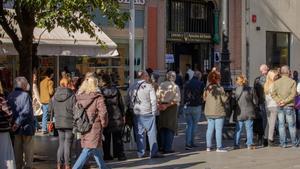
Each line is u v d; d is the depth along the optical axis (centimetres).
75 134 1146
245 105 1493
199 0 2689
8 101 1091
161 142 1433
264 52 2997
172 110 1423
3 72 1744
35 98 1791
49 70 1934
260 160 1323
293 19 3178
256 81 1590
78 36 1823
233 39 2828
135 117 1345
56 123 1160
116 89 1301
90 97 1056
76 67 2241
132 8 1464
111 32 2283
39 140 1523
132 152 1446
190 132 1508
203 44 2741
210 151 1464
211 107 1444
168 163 1275
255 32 2939
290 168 1215
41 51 1738
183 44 2681
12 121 1089
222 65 1705
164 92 1412
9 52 1623
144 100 1337
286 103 1526
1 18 1231
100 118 1059
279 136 1619
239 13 2852
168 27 2562
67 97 1155
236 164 1265
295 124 1565
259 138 1606
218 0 2748
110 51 1909
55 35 1773
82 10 1125
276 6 3067
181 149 1505
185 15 2638
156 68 2481
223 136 1700
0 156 985
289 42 3175
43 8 1123
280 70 1595
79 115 1052
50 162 1282
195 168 1211
